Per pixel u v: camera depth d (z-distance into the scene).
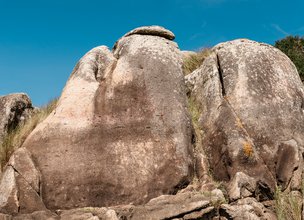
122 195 7.59
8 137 9.02
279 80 9.10
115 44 10.34
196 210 7.04
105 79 8.92
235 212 6.99
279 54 9.70
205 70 9.72
